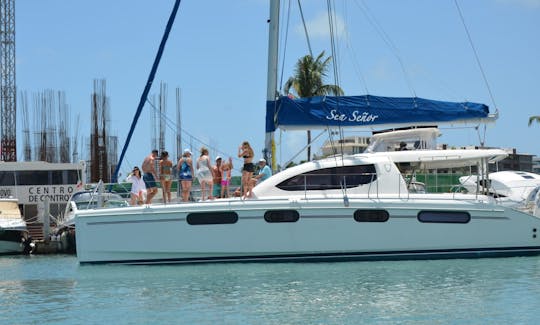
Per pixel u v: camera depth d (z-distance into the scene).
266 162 27.95
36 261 38.12
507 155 27.28
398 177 26.62
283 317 18.05
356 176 26.62
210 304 19.62
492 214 26.05
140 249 25.20
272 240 25.25
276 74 27.88
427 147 29.84
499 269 24.31
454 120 27.72
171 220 25.25
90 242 25.30
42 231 52.09
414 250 25.78
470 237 25.92
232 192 30.38
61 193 57.31
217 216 25.27
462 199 26.02
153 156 27.05
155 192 27.05
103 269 25.12
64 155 75.06
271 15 27.81
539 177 44.09
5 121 83.69
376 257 25.69
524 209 30.45
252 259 25.48
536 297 19.89
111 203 32.66
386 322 17.42
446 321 17.42
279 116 27.30
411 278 22.89
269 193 26.45
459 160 27.78
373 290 21.17
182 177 27.02
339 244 25.36
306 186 26.50
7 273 29.75
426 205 25.64
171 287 22.02
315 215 25.30
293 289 21.44
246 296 20.55
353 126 27.42
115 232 25.27
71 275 26.25
